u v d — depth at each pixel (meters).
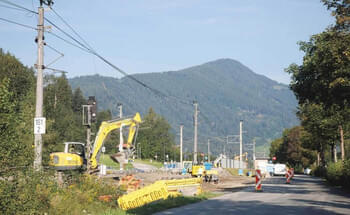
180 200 21.92
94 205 17.45
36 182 13.41
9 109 12.24
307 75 32.50
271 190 33.44
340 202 22.45
